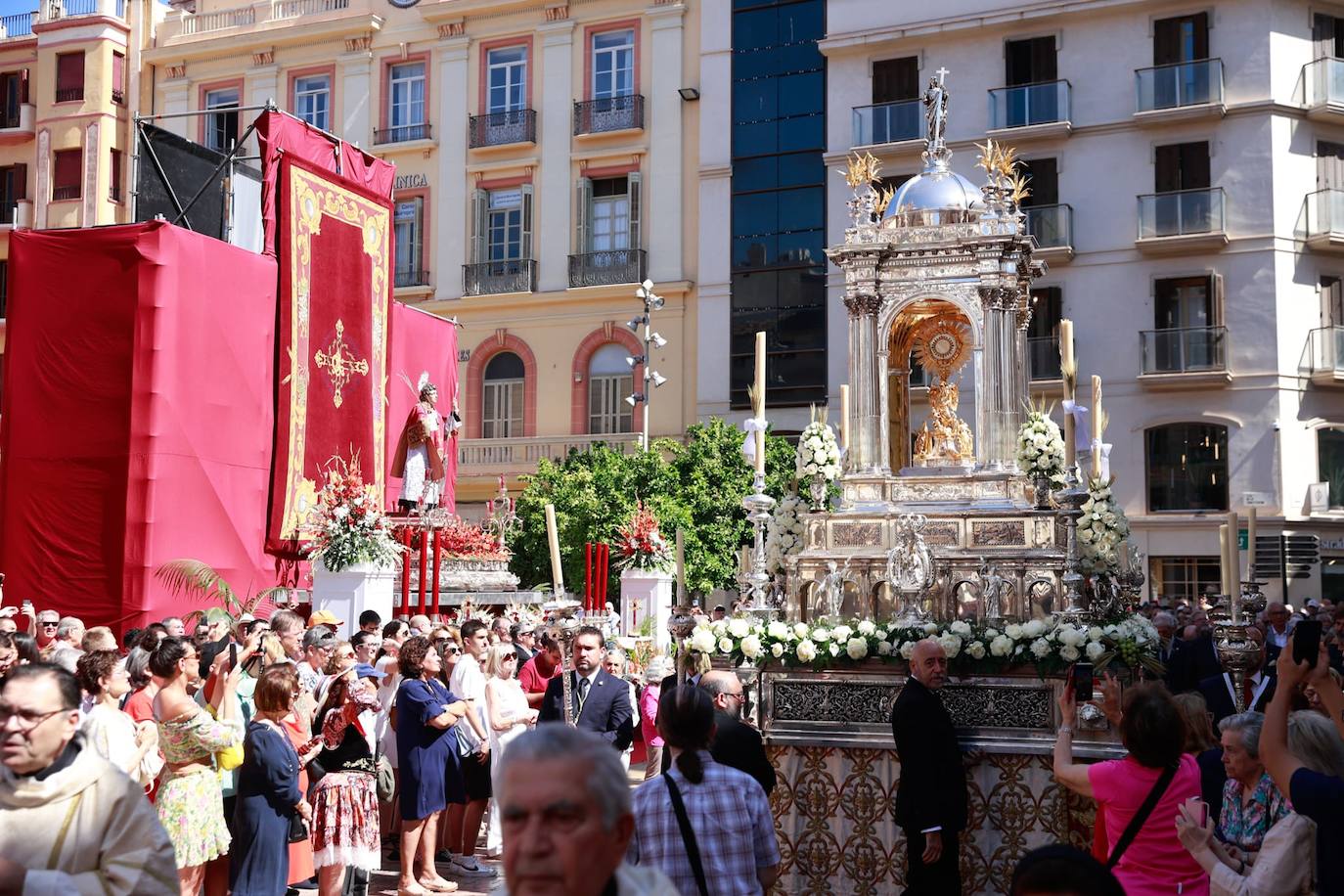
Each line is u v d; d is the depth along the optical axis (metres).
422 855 10.10
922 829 7.53
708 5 36.06
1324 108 31.22
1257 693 10.13
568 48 37.16
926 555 10.44
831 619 9.45
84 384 17.86
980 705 8.73
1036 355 32.53
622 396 36.50
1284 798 5.74
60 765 4.12
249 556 19.31
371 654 11.55
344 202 21.83
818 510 12.38
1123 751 8.30
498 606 19.80
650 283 29.39
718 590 31.58
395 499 24.59
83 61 39.38
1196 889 5.46
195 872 7.61
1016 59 33.25
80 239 18.09
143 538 17.48
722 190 35.75
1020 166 32.94
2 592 17.77
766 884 5.38
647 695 12.62
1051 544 11.39
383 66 38.62
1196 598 31.12
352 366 21.83
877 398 12.23
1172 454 31.72
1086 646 8.58
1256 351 31.02
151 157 20.36
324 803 8.73
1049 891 3.33
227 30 39.72
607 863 2.86
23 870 3.81
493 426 37.56
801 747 9.01
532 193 37.22
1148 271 31.89
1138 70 31.94
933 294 12.12
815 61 35.09
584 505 28.19
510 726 10.88
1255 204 31.16
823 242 34.75
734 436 30.03
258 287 19.83
